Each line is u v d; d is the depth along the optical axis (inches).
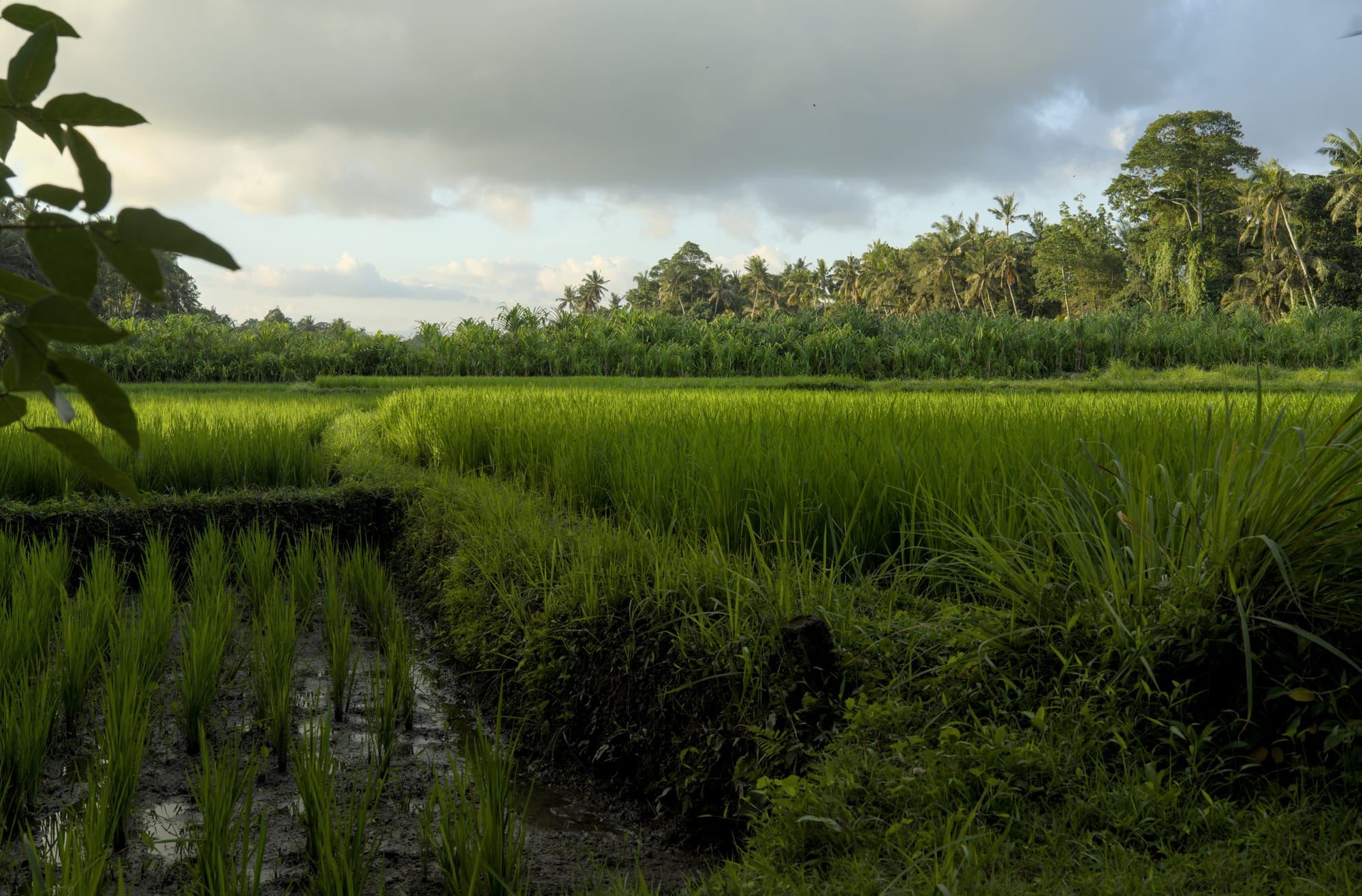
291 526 317.1
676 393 561.3
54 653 210.7
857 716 122.3
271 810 150.3
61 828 129.6
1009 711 123.7
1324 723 111.8
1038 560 151.2
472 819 124.0
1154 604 130.8
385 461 384.5
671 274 4303.6
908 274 3265.3
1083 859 95.0
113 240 26.7
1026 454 202.8
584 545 200.4
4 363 28.4
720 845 138.0
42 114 29.8
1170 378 1171.3
